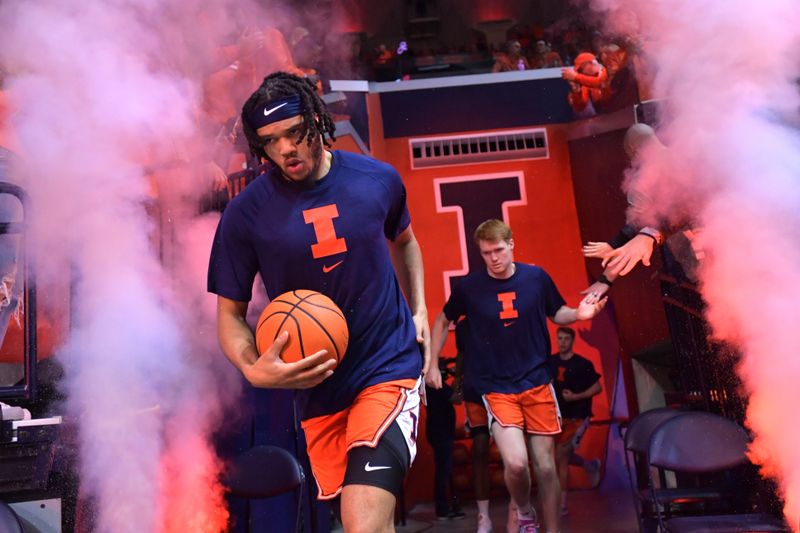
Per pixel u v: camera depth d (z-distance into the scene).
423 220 8.41
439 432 6.66
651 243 3.67
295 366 1.73
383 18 14.70
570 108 8.67
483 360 4.32
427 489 7.73
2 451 2.74
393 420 1.99
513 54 10.17
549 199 8.48
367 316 2.04
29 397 2.84
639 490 4.43
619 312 7.55
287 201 2.00
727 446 3.59
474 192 8.48
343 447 2.14
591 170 7.92
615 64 6.90
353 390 2.04
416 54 14.30
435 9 15.09
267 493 3.64
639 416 4.39
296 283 2.03
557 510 4.18
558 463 6.43
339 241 2.00
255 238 2.02
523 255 8.35
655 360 7.34
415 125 8.62
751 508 4.00
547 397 4.24
